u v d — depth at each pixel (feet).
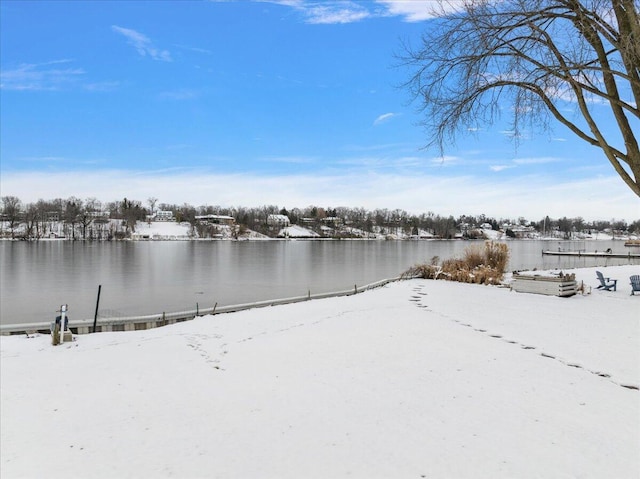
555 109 31.27
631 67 27.17
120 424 18.69
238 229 469.98
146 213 517.55
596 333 33.37
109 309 78.18
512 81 32.14
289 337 33.63
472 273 79.15
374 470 14.10
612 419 17.78
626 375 23.15
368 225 538.06
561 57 29.17
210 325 40.68
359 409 19.19
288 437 16.70
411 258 208.23
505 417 18.06
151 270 148.15
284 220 536.83
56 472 14.71
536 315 41.73
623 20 27.12
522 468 14.06
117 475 14.35
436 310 45.16
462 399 20.11
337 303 52.49
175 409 20.08
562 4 29.76
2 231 374.84
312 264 175.01
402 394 20.88
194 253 237.04
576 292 59.31
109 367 27.61
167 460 15.26
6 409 20.86
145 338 36.22
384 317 41.22
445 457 14.83
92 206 431.84
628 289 65.26
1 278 123.75
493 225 636.48
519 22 30.01
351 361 26.61
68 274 134.51
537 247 366.02
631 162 28.60
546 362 25.81
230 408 19.89
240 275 135.23
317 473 14.01
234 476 13.99
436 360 26.48
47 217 401.49
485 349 28.91
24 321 69.00
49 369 27.66
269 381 23.40
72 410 20.56
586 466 14.16
